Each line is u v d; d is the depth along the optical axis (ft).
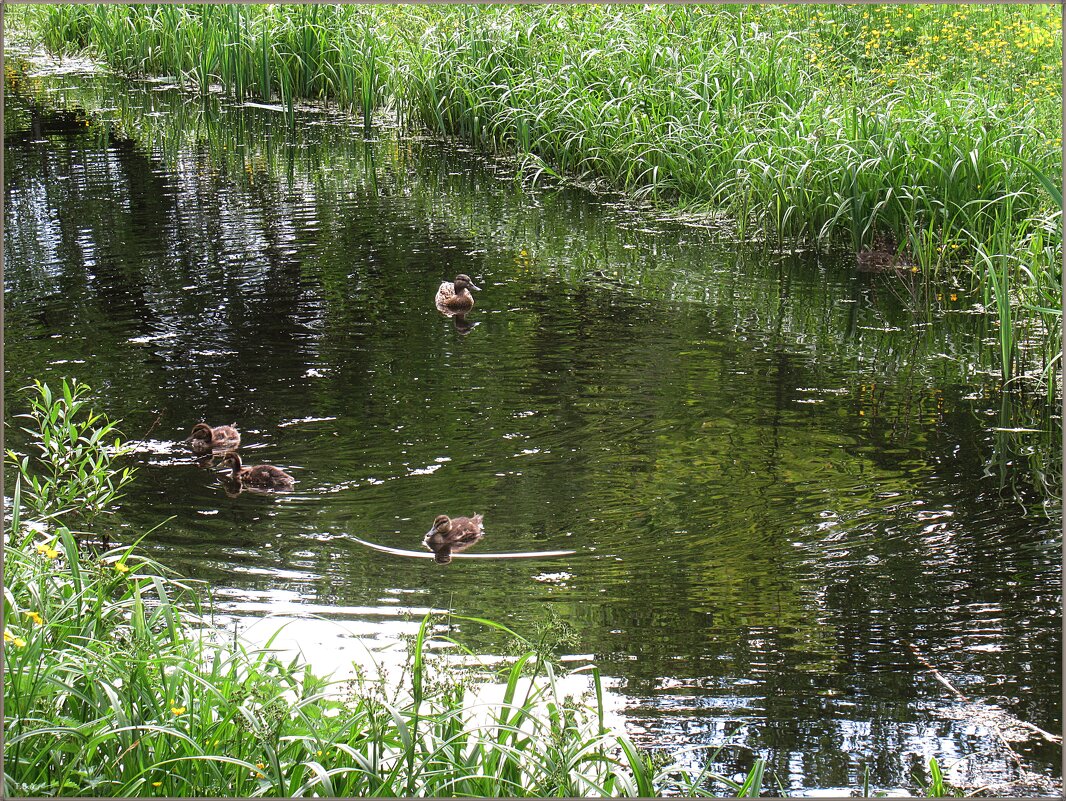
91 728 17.16
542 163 70.28
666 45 72.13
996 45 74.08
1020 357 42.42
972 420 36.45
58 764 16.55
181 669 18.25
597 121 68.18
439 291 47.70
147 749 17.13
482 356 41.83
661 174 65.77
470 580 27.04
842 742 21.35
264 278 50.55
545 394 38.40
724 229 59.98
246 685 18.66
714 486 31.91
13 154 73.00
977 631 25.00
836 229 57.72
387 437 34.99
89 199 63.21
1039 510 30.40
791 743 21.27
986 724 21.93
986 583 26.94
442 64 79.46
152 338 43.39
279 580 26.96
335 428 35.65
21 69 101.91
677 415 36.73
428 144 78.13
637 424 35.99
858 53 76.95
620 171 66.49
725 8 78.18
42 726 16.79
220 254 53.93
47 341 42.91
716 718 21.99
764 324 45.75
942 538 29.07
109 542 28.48
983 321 46.47
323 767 16.66
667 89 67.67
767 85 67.87
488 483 32.04
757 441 34.86
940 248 52.49
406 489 31.76
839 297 49.29
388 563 27.89
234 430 34.78
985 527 29.58
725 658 24.04
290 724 18.63
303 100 91.56
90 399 37.58
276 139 78.79
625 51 71.82
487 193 66.33
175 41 95.40
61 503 29.84
